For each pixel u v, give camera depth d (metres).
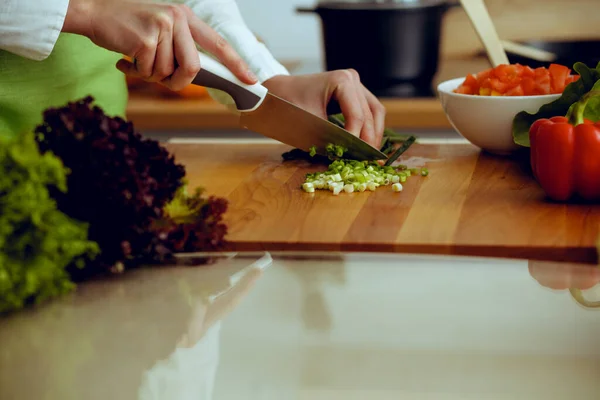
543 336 0.59
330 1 1.77
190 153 1.28
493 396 0.52
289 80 1.23
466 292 0.68
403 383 0.54
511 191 1.03
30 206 0.64
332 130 1.13
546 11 2.04
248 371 0.56
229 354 0.58
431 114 1.74
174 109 1.83
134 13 1.02
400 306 0.66
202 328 0.62
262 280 0.72
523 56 1.73
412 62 1.75
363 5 1.69
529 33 2.06
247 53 1.25
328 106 1.24
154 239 0.74
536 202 0.98
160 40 1.02
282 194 1.04
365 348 0.59
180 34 1.02
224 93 1.29
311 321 0.63
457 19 2.10
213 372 0.56
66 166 0.71
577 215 0.93
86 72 1.30
